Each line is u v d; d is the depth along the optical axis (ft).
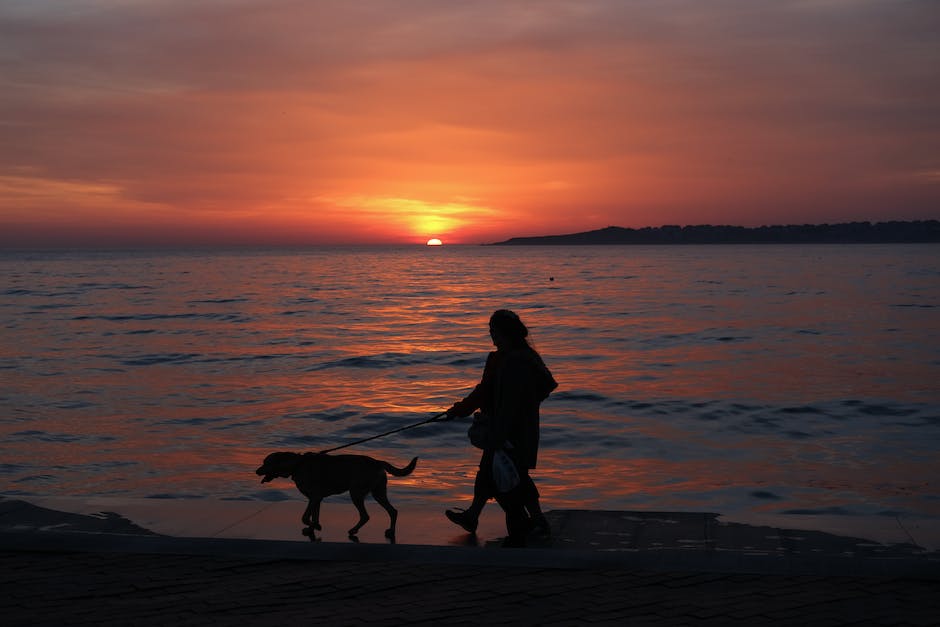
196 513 19.93
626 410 51.83
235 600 14.19
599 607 13.78
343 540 18.01
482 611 13.62
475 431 17.65
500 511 20.27
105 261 599.57
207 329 109.09
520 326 17.85
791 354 80.07
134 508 20.30
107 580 15.20
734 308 142.72
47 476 36.11
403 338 98.37
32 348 86.74
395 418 49.47
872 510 30.89
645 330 105.60
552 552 16.34
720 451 40.86
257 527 18.84
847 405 52.39
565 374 67.97
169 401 55.67
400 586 14.90
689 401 54.54
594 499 32.42
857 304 148.77
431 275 325.83
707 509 31.04
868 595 14.24
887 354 79.15
